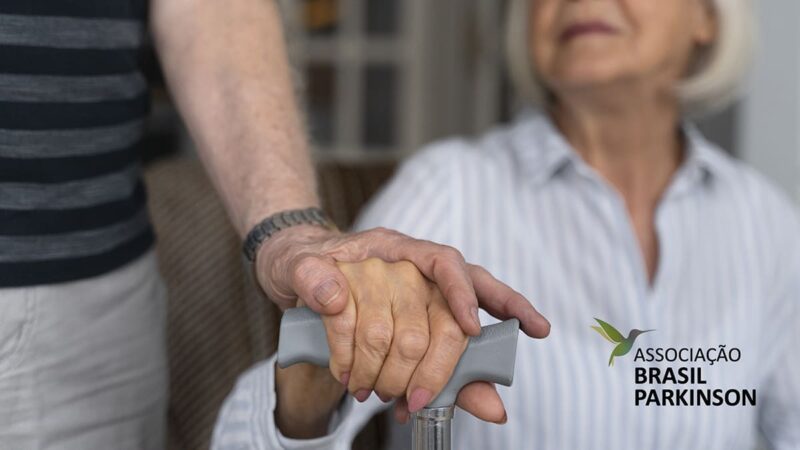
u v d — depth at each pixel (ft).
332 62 11.82
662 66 4.63
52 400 3.30
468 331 2.54
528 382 4.48
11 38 3.10
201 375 4.92
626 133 4.77
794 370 5.06
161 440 3.80
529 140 4.89
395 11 11.60
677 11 4.61
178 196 5.24
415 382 2.53
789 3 7.97
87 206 3.31
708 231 4.94
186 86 3.54
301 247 2.89
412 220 4.71
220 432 3.45
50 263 3.23
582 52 4.57
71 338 3.30
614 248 4.68
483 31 11.69
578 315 4.61
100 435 3.44
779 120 8.07
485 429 4.46
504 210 4.78
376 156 11.73
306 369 2.99
